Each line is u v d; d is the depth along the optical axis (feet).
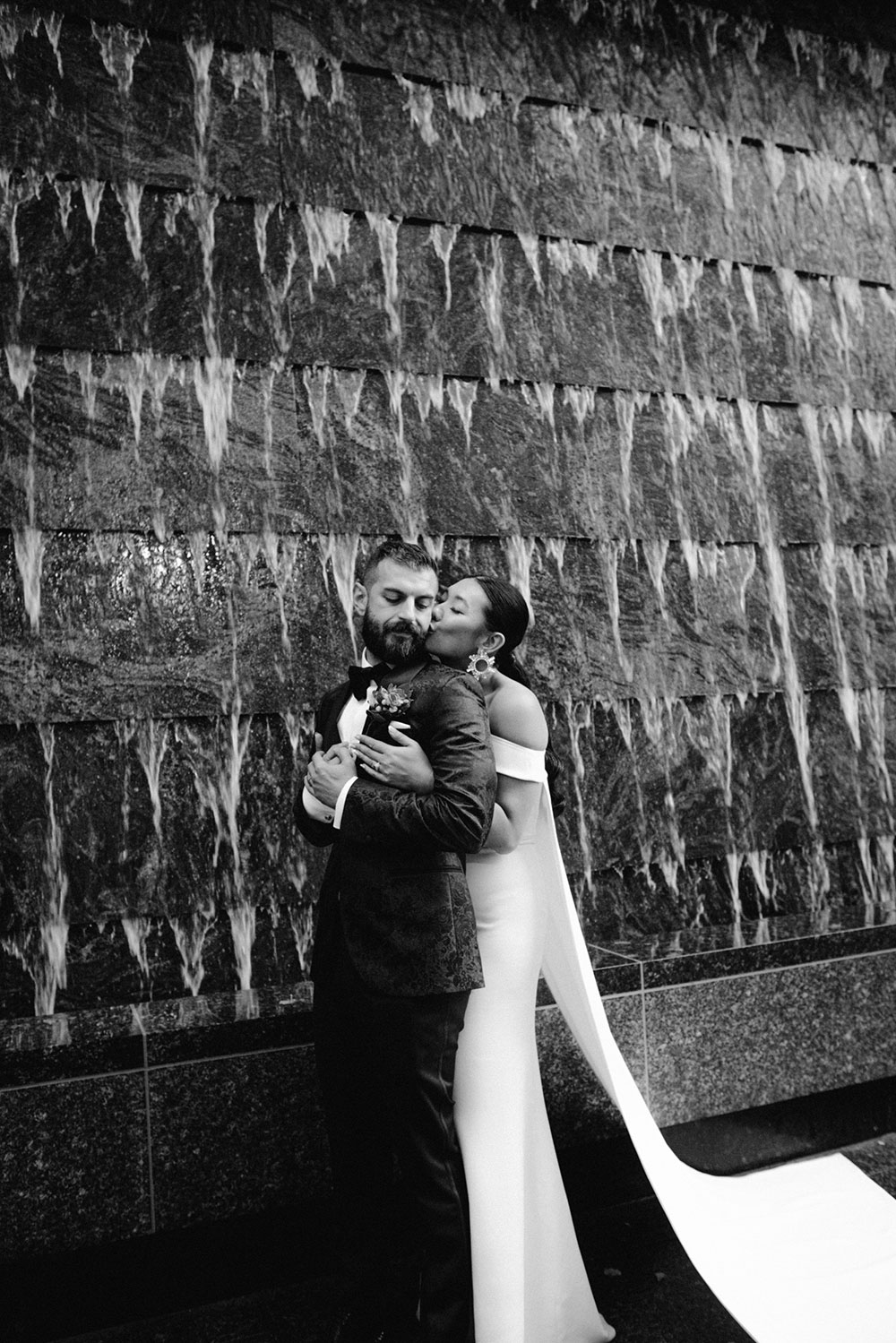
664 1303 8.37
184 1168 8.36
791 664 14.52
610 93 14.44
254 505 11.91
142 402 11.59
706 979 10.40
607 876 13.03
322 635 12.05
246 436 11.97
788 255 15.37
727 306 14.82
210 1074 8.49
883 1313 7.54
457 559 12.75
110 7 11.98
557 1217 7.50
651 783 13.41
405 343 12.84
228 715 11.57
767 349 15.01
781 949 10.82
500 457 13.12
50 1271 8.23
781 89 15.66
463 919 6.66
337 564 12.19
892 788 14.99
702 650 13.94
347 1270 7.54
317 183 12.67
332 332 12.50
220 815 11.44
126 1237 8.16
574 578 13.33
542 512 13.24
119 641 11.24
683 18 15.07
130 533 11.40
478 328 13.23
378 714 6.84
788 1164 10.20
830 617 14.90
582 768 13.05
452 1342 6.61
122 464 11.44
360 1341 7.41
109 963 10.89
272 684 11.78
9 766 10.75
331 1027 7.41
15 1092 8.02
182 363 11.80
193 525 11.64
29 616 10.93
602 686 13.29
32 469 11.09
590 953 10.82
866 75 16.39
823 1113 11.21
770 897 13.94
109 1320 8.35
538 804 7.48
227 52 12.46
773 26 15.71
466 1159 7.05
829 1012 10.95
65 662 11.01
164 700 11.33
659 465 14.03
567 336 13.71
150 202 11.91
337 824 6.73
